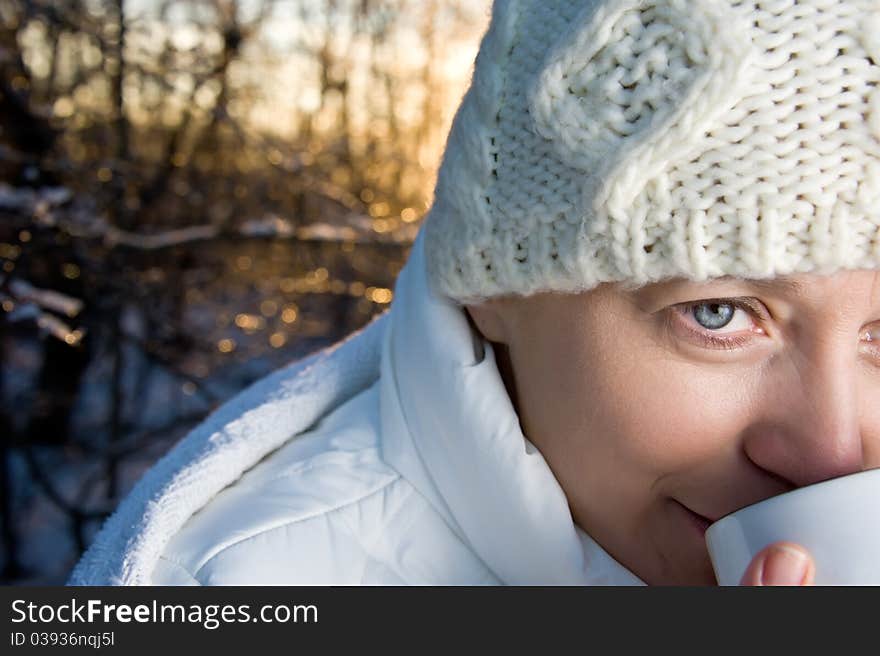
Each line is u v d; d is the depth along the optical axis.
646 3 0.72
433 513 0.94
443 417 0.90
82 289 2.69
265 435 0.98
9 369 2.92
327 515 0.92
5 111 2.65
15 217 2.44
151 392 3.13
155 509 0.89
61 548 2.76
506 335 0.89
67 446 2.95
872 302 0.71
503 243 0.82
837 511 0.67
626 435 0.78
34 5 2.78
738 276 0.69
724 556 0.72
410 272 1.00
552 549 0.86
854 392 0.73
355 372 1.08
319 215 3.36
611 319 0.77
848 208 0.66
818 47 0.66
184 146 3.28
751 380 0.75
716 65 0.67
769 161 0.66
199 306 3.21
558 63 0.75
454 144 0.88
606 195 0.70
